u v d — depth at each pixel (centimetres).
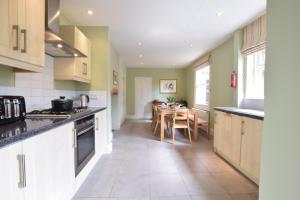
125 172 266
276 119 107
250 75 362
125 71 830
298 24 90
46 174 140
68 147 181
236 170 274
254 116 227
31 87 227
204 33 389
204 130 551
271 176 112
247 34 349
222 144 323
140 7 275
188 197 204
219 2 261
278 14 105
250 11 289
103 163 299
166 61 718
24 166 113
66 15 303
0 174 94
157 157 329
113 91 511
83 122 224
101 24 343
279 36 104
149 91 883
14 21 136
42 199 134
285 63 99
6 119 145
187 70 848
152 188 222
